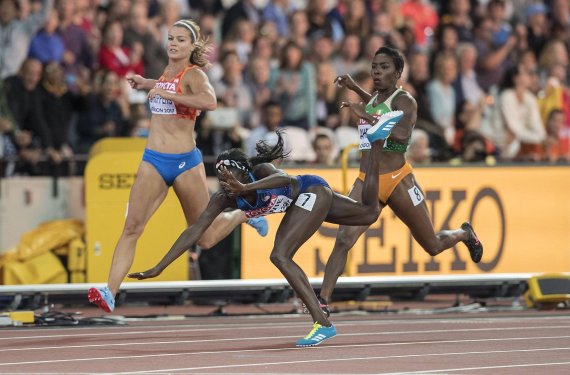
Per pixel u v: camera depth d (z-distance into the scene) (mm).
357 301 36406
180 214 35875
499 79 53312
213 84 48594
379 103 27891
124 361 22406
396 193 27953
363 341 26422
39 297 33844
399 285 36094
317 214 25141
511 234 38375
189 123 28234
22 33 46594
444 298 40875
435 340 26688
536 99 52031
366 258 37125
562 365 21812
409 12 54281
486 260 38219
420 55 50344
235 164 24688
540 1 56750
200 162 28562
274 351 24250
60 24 46531
